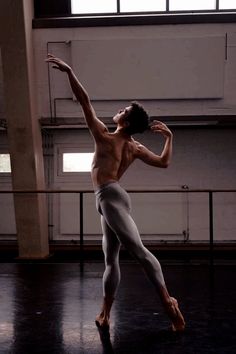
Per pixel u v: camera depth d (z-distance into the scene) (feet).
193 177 22.00
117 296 13.14
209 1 20.34
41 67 20.42
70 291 13.82
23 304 12.37
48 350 8.93
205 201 21.86
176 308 10.05
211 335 9.74
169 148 10.82
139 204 21.85
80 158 22.45
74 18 19.98
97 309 11.83
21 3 18.39
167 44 19.72
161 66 19.88
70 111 20.66
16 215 20.40
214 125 21.62
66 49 20.21
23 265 18.22
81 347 9.09
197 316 11.15
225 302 12.46
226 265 17.94
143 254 9.92
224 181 21.95
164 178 22.04
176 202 21.77
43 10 20.68
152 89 20.08
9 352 8.83
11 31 18.66
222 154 21.97
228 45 19.69
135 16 19.74
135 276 15.83
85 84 20.18
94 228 21.89
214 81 19.86
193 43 19.65
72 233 22.06
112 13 20.57
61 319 10.97
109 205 9.96
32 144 19.85
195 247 21.20
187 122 20.89
